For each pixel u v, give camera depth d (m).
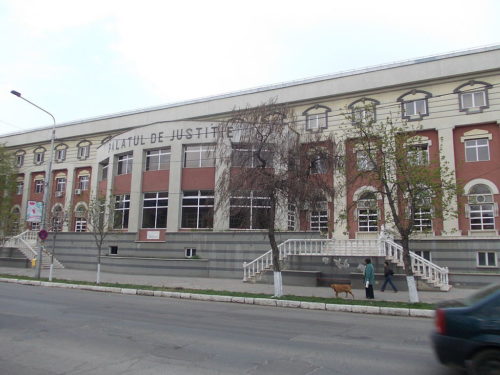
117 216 25.41
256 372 5.84
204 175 26.61
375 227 25.91
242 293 16.30
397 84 26.72
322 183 15.77
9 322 9.43
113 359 6.41
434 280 17.80
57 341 7.57
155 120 35.88
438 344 5.41
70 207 34.72
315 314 12.30
